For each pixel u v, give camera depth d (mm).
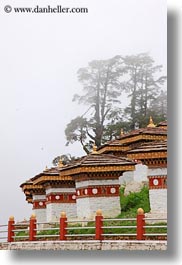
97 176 36344
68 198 41219
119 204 36281
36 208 43438
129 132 41188
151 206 33688
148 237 29719
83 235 31781
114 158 36500
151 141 39188
